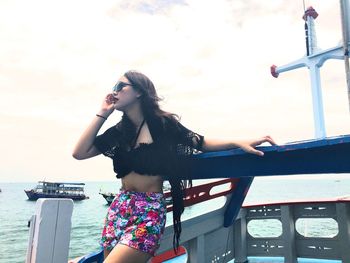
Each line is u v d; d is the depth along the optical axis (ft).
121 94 6.07
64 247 6.55
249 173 6.31
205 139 6.24
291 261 14.12
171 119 6.00
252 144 5.72
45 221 6.27
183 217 11.03
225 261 13.84
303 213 14.84
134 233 5.32
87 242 169.27
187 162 6.09
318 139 5.13
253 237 15.34
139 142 5.99
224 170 6.72
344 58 11.10
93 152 6.49
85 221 231.30
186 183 6.26
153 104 6.06
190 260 11.60
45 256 6.21
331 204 14.26
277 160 5.95
